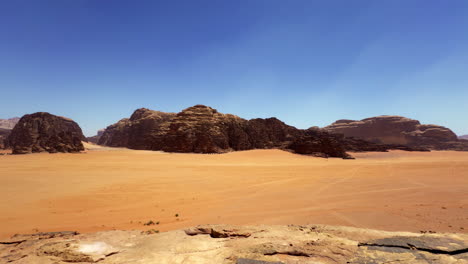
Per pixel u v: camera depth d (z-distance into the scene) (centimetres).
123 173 5012
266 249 809
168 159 9219
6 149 15450
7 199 2670
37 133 15550
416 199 2753
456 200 2669
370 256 713
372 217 2019
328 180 4281
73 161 7925
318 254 761
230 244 938
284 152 12312
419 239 796
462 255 670
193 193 3073
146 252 888
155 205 2472
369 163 8456
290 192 3178
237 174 5066
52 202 2545
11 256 865
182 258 812
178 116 16025
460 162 8706
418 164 7769
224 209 2317
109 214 2142
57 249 898
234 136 14375
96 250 899
